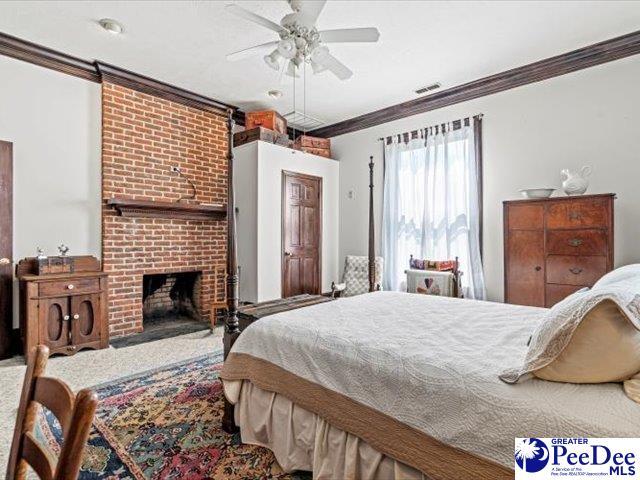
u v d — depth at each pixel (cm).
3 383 261
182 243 436
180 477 161
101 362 302
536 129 367
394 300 250
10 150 318
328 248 552
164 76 387
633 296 106
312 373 156
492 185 400
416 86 410
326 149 554
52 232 343
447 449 113
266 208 465
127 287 389
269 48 270
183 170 437
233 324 212
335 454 146
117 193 380
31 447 75
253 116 484
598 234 284
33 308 298
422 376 125
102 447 182
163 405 227
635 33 298
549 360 107
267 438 178
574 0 257
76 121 357
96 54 340
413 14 275
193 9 271
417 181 462
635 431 86
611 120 322
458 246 423
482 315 202
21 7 268
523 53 335
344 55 338
